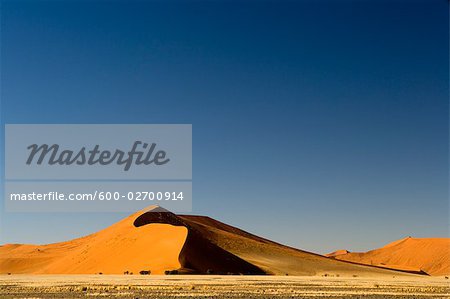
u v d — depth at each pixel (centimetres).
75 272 15650
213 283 8294
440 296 5925
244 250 19638
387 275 18812
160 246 15338
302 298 5397
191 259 14462
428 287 8238
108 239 17512
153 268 13925
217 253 15750
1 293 6000
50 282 9025
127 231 17662
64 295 5700
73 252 19362
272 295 5772
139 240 16312
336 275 17275
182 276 12350
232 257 16088
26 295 5719
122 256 15662
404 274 19788
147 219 19362
